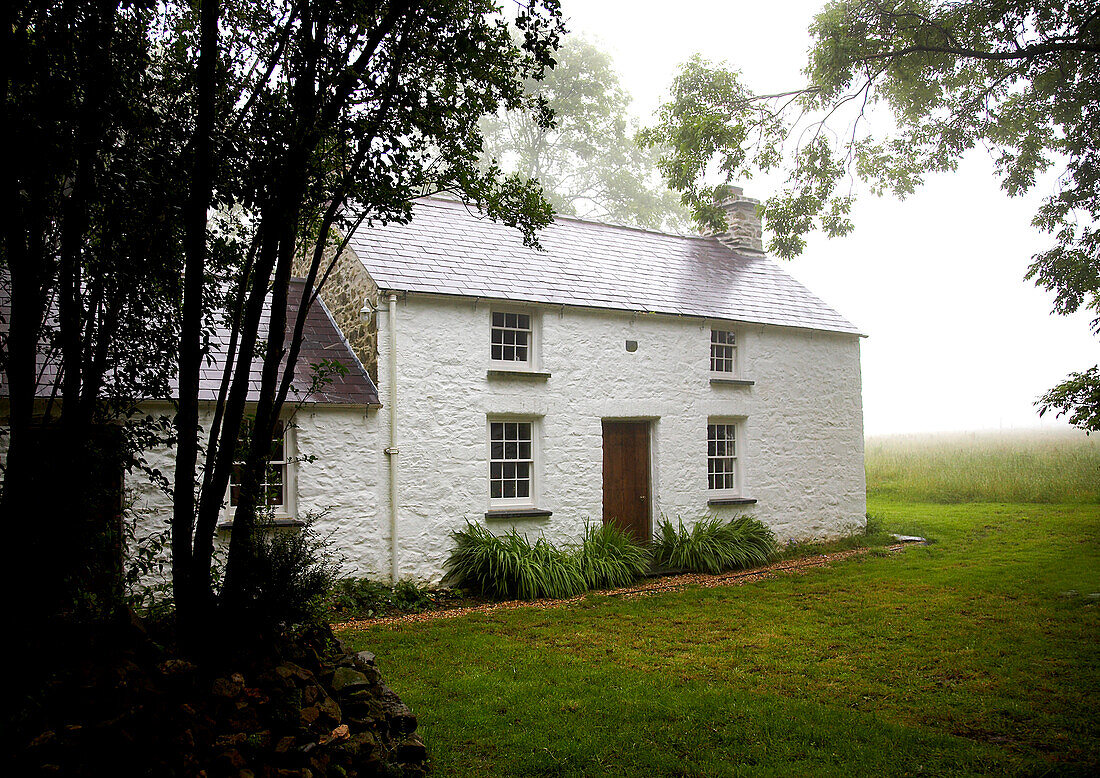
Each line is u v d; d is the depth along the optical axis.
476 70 4.65
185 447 4.22
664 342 13.31
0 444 8.02
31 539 3.95
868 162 14.15
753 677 6.64
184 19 4.55
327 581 4.80
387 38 4.61
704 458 13.65
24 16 3.80
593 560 11.29
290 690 4.24
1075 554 12.18
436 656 7.39
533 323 12.17
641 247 15.52
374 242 11.66
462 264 12.02
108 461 4.41
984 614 8.67
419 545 10.75
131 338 4.71
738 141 13.70
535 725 5.49
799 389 15.08
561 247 14.04
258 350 5.10
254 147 4.36
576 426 12.26
